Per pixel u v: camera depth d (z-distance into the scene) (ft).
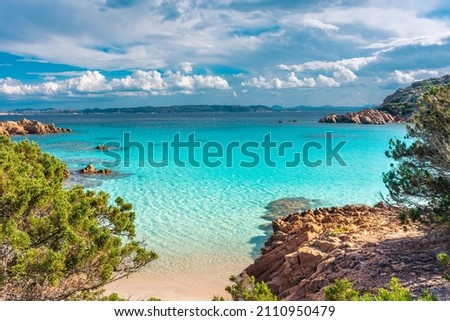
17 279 31.58
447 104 51.96
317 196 111.86
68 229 33.55
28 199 34.04
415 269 41.37
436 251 45.42
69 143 253.03
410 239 51.21
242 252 71.77
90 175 143.13
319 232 62.64
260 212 96.12
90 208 42.22
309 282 45.24
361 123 463.01
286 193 115.34
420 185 47.62
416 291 36.42
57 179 50.16
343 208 82.74
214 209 98.78
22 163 45.80
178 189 120.67
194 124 487.61
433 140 51.57
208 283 60.03
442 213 44.50
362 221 66.28
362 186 123.85
